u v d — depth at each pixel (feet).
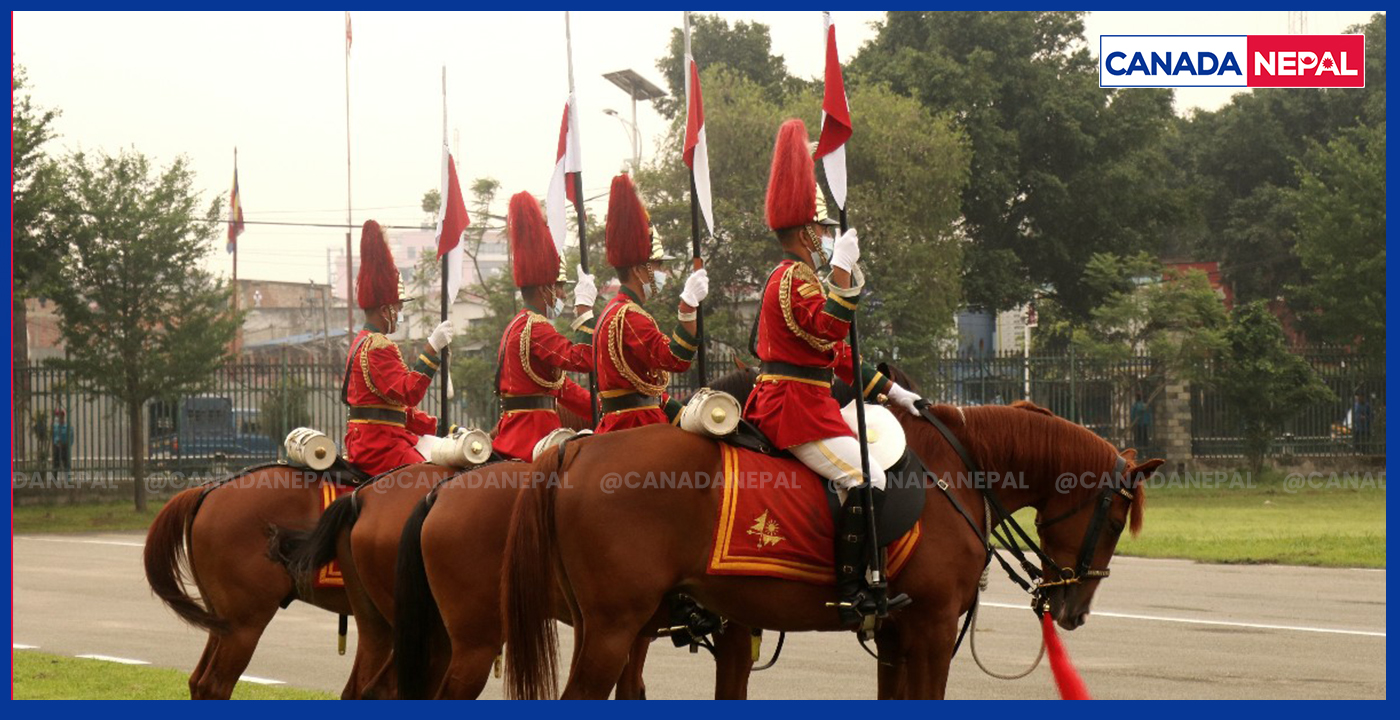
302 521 29.12
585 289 29.84
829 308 23.43
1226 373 106.32
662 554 22.49
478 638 23.59
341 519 26.81
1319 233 114.11
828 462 23.44
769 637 43.06
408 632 24.00
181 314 95.35
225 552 28.55
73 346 95.04
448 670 23.62
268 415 100.32
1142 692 32.99
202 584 29.01
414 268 140.67
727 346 104.42
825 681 35.27
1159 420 105.81
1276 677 34.99
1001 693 33.30
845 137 25.46
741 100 105.60
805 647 41.19
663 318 101.14
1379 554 63.36
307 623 47.62
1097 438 27.76
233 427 101.09
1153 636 42.09
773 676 36.01
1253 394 105.60
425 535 23.82
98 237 92.99
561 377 29.91
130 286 93.56
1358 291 111.24
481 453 27.30
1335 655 38.47
